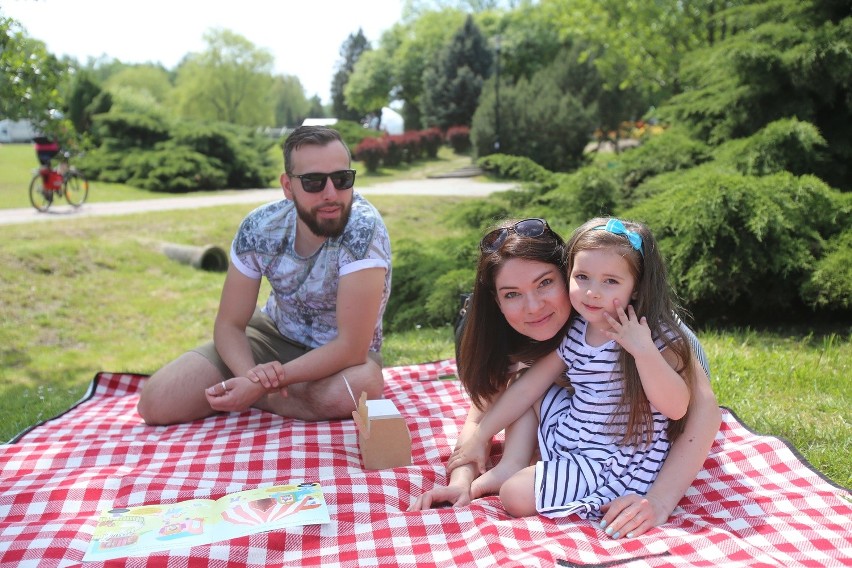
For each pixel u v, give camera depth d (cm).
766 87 654
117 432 344
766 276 569
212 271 1149
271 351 377
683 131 745
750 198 539
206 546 218
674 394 226
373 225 343
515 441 272
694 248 558
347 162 332
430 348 584
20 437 339
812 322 584
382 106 5262
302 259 350
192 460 297
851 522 227
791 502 244
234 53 5253
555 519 235
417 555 218
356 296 338
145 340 823
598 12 1895
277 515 235
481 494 262
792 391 399
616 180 719
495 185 2195
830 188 587
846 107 643
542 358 271
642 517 223
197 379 351
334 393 341
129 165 2228
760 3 728
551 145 2481
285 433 326
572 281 238
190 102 5266
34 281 974
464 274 669
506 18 4669
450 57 3819
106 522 234
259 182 2380
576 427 252
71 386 617
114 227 1300
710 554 205
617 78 2266
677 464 238
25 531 232
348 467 288
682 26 1677
